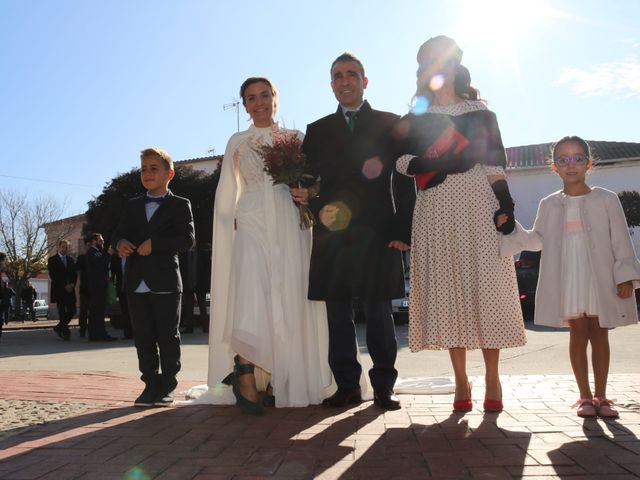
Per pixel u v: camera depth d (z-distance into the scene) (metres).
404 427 3.61
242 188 4.79
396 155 4.38
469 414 3.92
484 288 3.92
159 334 4.58
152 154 4.81
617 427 3.44
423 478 2.64
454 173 4.01
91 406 4.53
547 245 4.05
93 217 24.09
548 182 28.67
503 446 3.10
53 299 12.88
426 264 4.08
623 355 7.54
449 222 4.01
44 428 3.74
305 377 4.46
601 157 28.14
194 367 7.52
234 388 4.23
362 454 3.05
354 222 4.36
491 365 4.02
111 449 3.23
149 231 4.61
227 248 4.71
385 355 4.34
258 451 3.15
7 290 22.25
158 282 4.52
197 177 22.86
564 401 4.26
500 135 4.05
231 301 4.50
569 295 3.90
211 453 3.13
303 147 4.59
